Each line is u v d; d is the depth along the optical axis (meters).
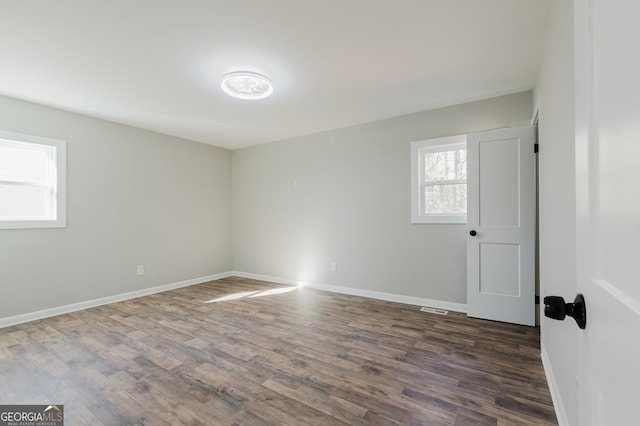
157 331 2.76
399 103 3.25
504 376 1.97
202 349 2.39
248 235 5.14
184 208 4.57
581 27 0.70
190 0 1.68
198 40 2.07
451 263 3.34
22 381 1.95
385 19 1.88
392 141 3.71
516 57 2.33
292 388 1.86
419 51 2.25
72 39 2.03
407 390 1.83
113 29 1.93
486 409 1.65
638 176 0.42
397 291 3.69
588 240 0.65
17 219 3.03
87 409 1.67
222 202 5.16
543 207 2.18
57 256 3.26
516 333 2.65
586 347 0.66
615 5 0.51
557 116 1.63
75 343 2.50
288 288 4.39
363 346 2.43
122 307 3.49
